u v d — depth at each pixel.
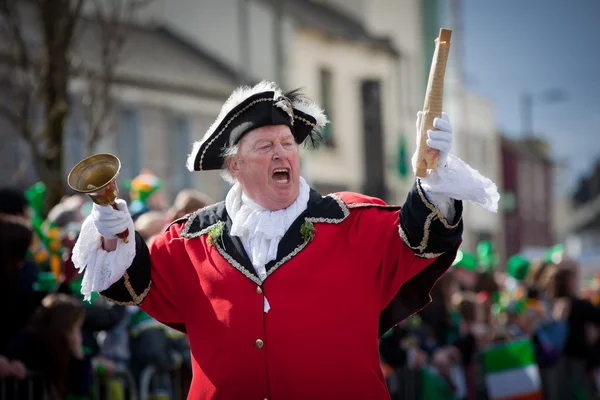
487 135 63.19
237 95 7.17
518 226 71.31
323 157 44.53
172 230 7.43
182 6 40.75
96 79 17.56
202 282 7.07
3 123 27.12
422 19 50.91
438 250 6.56
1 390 9.94
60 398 10.20
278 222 7.03
